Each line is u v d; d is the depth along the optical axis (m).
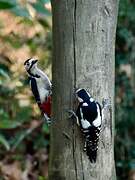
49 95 7.43
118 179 13.16
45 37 14.05
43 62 13.42
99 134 6.71
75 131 6.79
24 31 14.20
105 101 6.84
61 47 6.75
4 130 13.39
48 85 7.49
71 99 6.76
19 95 13.77
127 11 13.11
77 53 6.69
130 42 13.17
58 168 7.02
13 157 13.16
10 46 14.26
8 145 12.10
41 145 13.40
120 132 13.30
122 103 13.35
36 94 7.51
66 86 6.77
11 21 14.35
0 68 12.21
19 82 13.55
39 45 14.02
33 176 12.83
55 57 6.83
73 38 6.68
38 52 13.99
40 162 13.10
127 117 13.32
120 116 13.31
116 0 6.81
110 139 6.99
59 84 6.81
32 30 14.27
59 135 6.91
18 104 13.67
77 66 6.71
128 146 13.23
